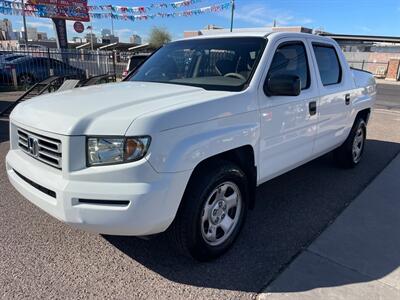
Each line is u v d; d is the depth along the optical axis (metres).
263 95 3.30
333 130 4.67
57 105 2.83
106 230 2.51
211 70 3.61
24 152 3.02
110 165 2.44
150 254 3.12
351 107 5.02
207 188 2.79
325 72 4.48
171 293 2.65
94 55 17.84
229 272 2.91
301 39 4.05
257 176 3.40
